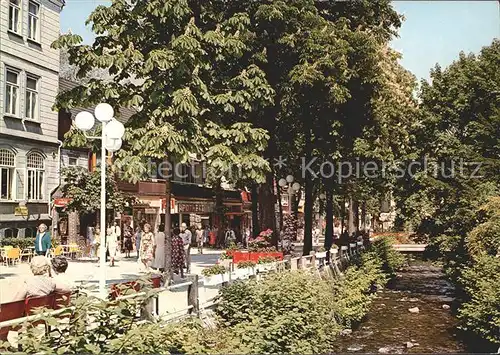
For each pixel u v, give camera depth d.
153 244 21.33
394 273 39.38
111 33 17.08
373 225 67.62
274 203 26.86
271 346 12.40
